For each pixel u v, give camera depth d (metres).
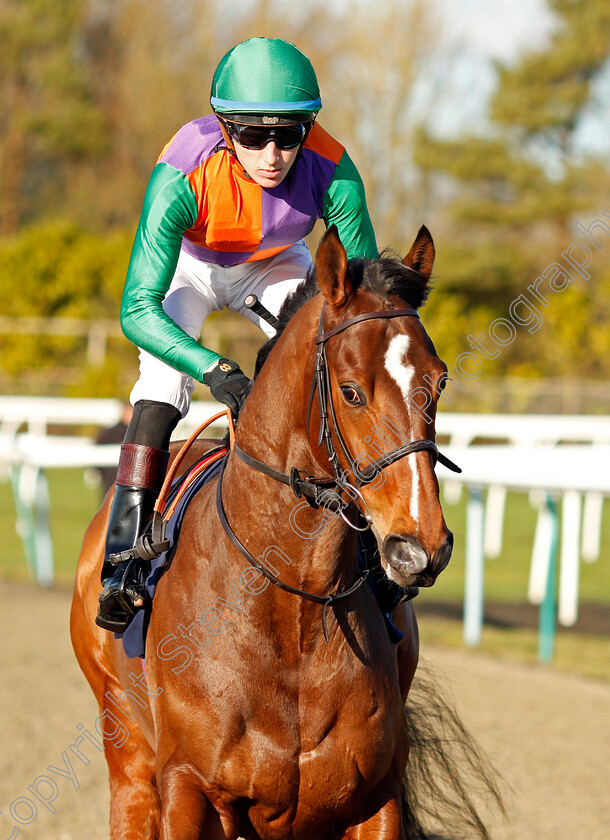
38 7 50.09
